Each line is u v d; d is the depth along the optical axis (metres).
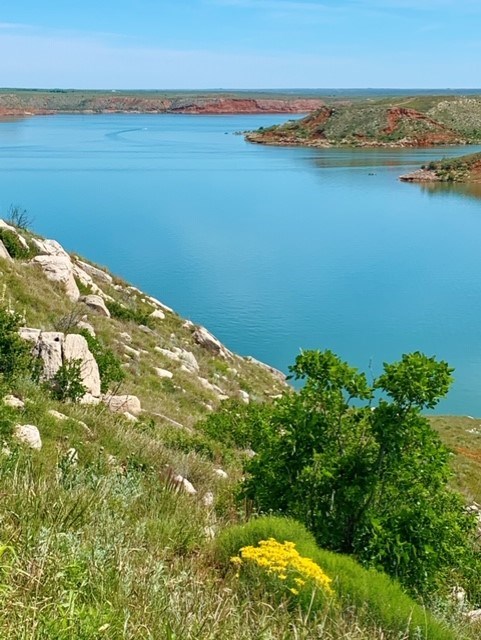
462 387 39.69
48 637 3.50
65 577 4.28
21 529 4.88
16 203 94.81
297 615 5.64
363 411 8.78
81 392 14.10
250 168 152.88
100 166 146.88
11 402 11.12
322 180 136.25
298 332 47.41
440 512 8.46
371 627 6.04
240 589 5.96
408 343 45.78
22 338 14.29
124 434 12.16
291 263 67.44
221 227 85.19
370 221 94.31
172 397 21.41
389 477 8.41
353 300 55.47
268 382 33.62
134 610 4.39
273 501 8.71
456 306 54.25
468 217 98.81
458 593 9.41
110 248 70.62
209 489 11.31
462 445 30.52
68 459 8.27
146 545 6.36
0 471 6.69
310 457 8.61
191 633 4.41
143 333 27.36
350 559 7.18
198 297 54.75
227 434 17.25
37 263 26.36
